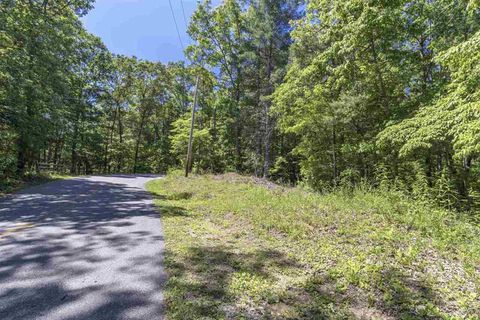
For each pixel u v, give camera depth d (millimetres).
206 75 25938
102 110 32594
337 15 12891
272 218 6391
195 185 13148
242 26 24062
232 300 3117
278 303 3107
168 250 4605
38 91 14188
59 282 3404
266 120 22812
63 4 19016
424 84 12680
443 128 8672
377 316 2949
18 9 14453
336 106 13438
